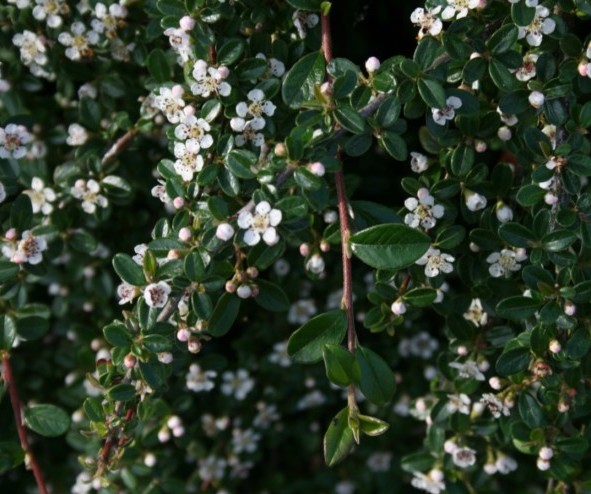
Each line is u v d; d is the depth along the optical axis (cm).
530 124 45
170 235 44
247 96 44
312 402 55
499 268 46
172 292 43
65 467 56
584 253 44
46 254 49
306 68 43
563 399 45
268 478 57
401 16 54
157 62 48
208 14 44
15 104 50
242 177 43
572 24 46
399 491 56
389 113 43
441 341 55
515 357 44
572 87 44
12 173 46
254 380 55
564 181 44
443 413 48
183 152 44
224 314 44
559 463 46
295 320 54
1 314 47
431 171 47
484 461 50
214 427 55
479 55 44
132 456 51
